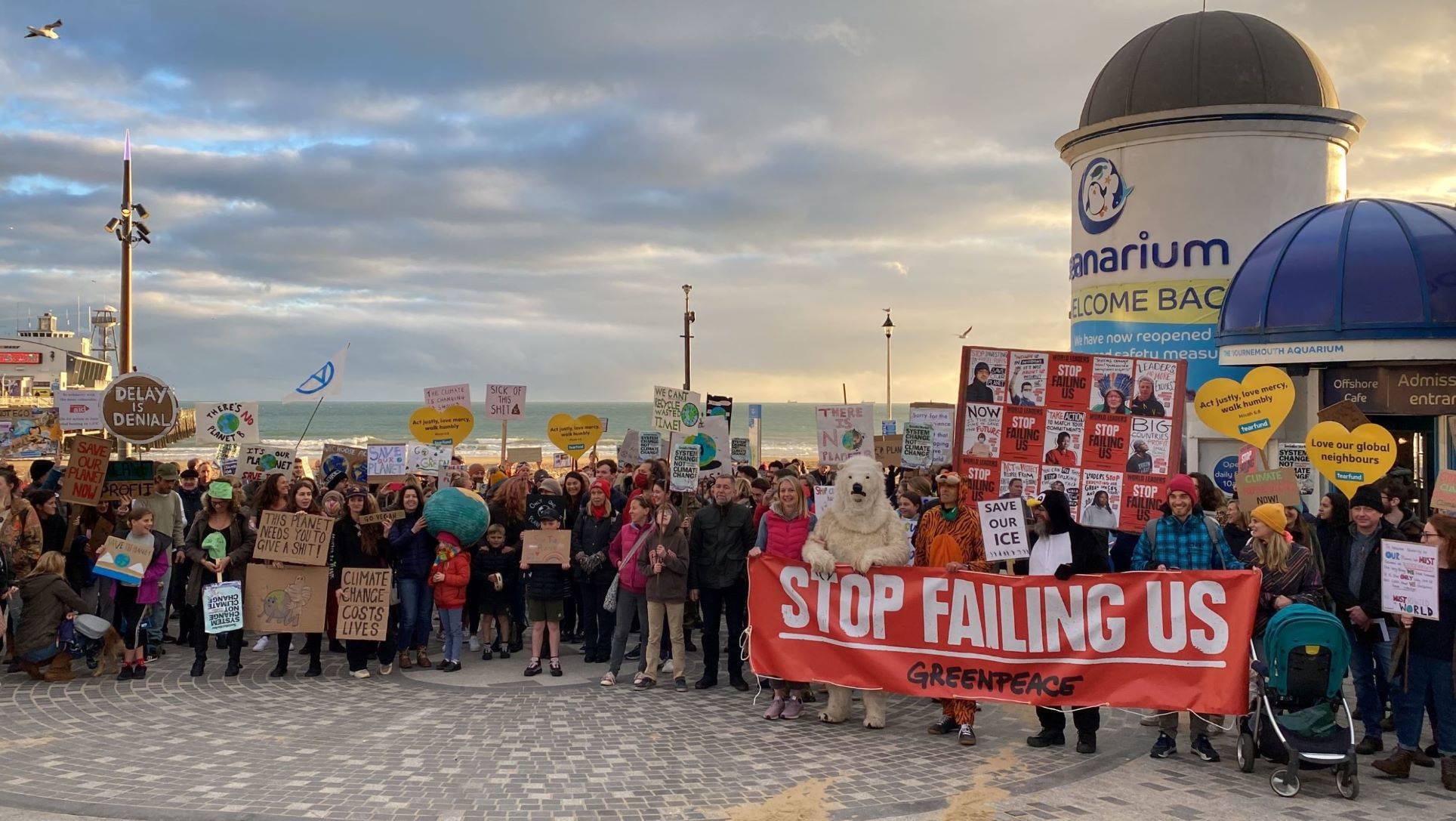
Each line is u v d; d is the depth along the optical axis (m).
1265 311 14.38
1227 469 17.11
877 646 8.51
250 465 16.17
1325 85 17.97
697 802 6.61
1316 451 10.61
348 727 8.42
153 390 13.85
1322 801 6.72
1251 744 7.23
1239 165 17.20
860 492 8.59
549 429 19.91
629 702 9.41
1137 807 6.56
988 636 8.20
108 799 6.48
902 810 6.47
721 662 11.34
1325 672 6.80
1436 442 14.03
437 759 7.49
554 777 7.09
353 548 10.57
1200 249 17.31
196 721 8.59
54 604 10.06
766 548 9.19
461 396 18.77
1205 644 7.57
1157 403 10.12
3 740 7.91
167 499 12.12
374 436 117.56
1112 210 18.11
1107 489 10.22
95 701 9.28
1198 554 8.02
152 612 11.18
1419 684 7.20
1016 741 8.21
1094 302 18.47
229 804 6.41
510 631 12.06
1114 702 7.76
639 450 18.95
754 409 28.11
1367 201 14.74
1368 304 13.55
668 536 10.02
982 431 10.51
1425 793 6.91
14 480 10.60
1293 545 7.70
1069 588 8.02
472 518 10.73
